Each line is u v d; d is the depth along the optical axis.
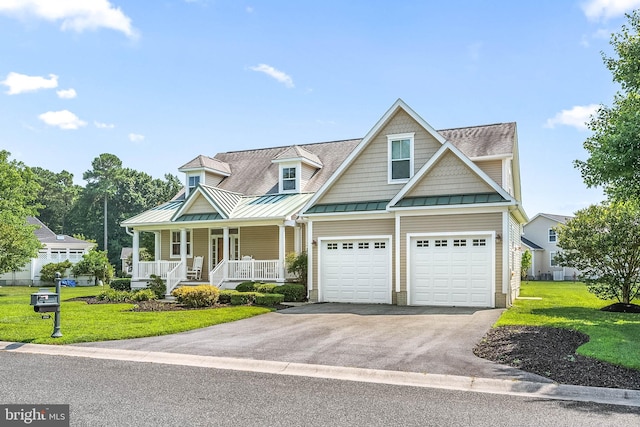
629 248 15.70
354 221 18.36
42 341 10.48
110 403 6.27
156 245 25.95
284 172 23.97
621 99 13.76
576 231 16.86
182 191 28.22
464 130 20.41
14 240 28.45
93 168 74.19
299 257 19.94
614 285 16.14
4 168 32.97
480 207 15.96
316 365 8.34
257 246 23.55
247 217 21.38
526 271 41.69
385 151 18.81
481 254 16.05
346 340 10.50
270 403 6.29
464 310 15.09
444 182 16.91
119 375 7.85
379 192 18.75
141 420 5.60
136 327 12.09
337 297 18.53
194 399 6.46
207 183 26.14
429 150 18.23
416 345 9.87
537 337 10.07
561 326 11.34
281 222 21.00
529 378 7.33
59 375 7.84
